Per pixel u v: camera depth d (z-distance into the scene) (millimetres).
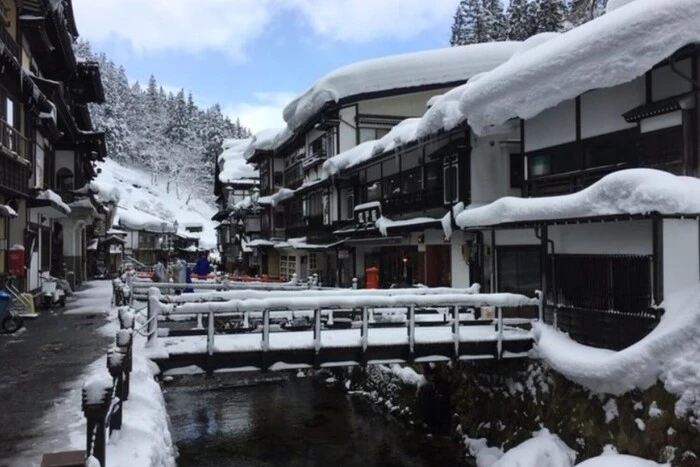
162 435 7234
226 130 135000
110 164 111375
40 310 19062
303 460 12781
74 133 25781
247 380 20062
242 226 50812
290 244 35844
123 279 24594
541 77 12641
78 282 33344
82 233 36469
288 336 12688
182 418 15805
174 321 17766
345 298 11625
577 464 10469
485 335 12828
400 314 17375
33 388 8938
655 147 11422
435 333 13164
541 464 10836
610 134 12727
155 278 24844
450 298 12344
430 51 29328
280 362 11359
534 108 13039
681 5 9953
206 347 11180
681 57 10680
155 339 11062
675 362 9125
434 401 15102
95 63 28047
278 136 39312
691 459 8602
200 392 18516
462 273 19000
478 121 14906
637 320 11109
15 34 17922
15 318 14234
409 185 22344
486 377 13805
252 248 46531
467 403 14320
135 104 130125
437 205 19844
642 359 9578
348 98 28391
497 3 49875
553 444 11141
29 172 17922
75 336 13570
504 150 17953
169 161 126188
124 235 60594
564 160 14164
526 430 12250
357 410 16594
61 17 19969
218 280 28062
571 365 11062
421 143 19578
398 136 20250
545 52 12734
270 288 20750
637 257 11344
